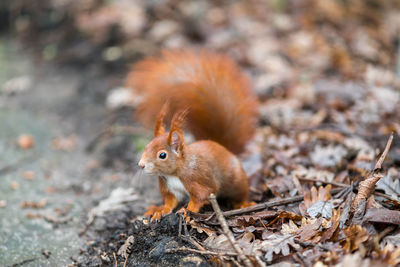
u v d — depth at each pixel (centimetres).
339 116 856
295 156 754
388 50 1208
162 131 552
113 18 1355
